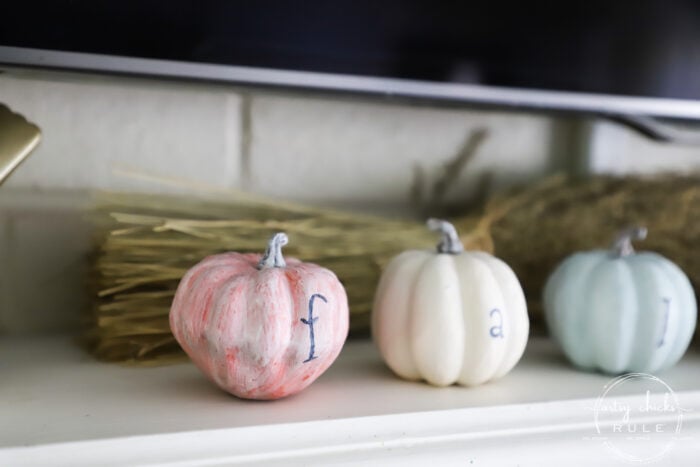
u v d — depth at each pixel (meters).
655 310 0.42
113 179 0.52
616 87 0.56
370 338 0.50
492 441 0.38
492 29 0.53
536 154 0.63
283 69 0.48
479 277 0.41
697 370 0.45
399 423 0.37
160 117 0.53
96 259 0.45
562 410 0.39
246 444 0.35
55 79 0.49
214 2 0.47
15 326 0.51
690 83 0.57
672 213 0.53
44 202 0.51
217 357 0.36
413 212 0.59
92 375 0.42
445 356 0.40
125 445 0.33
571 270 0.44
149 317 0.43
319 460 0.35
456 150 0.60
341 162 0.57
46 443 0.33
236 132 0.54
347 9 0.49
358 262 0.48
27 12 0.43
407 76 0.51
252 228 0.46
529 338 0.52
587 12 0.55
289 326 0.36
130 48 0.45
